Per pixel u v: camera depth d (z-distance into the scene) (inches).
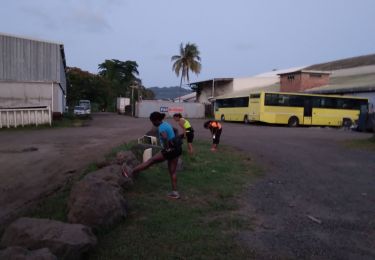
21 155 474.0
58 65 1155.3
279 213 246.2
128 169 279.4
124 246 179.5
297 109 1270.9
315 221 230.8
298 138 765.9
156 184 300.7
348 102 1320.1
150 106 2078.0
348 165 434.9
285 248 187.3
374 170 403.9
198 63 2481.5
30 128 952.9
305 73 1673.2
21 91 1103.6
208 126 542.3
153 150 377.1
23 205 250.4
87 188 201.9
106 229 198.1
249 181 339.0
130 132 856.9
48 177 335.0
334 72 2037.4
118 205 210.8
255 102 1284.4
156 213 230.4
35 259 132.1
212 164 409.7
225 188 302.0
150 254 172.1
